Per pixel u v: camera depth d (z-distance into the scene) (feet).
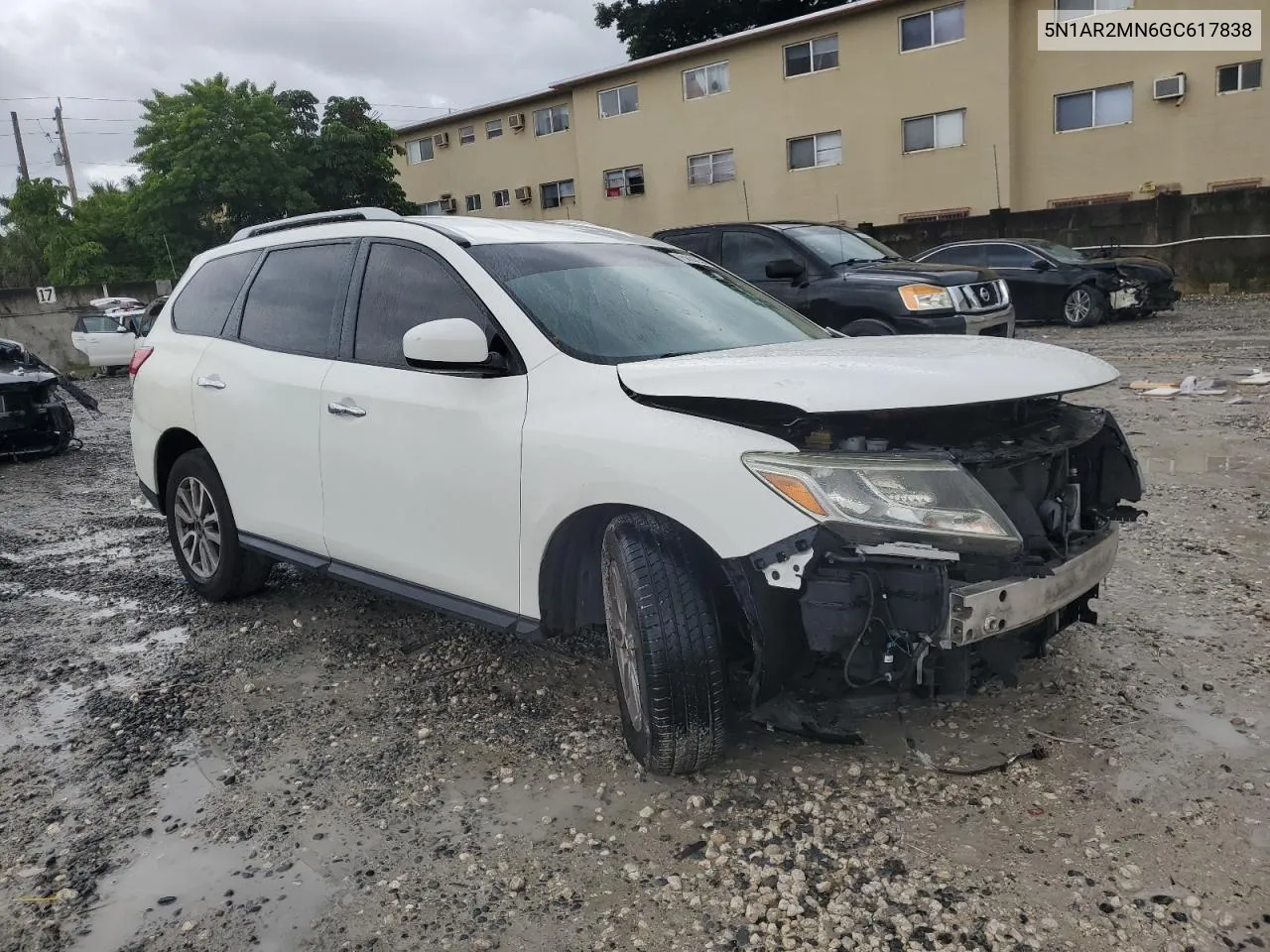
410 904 8.25
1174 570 15.07
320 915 8.16
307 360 13.39
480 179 123.34
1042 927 7.53
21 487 28.22
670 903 8.07
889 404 8.38
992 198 83.20
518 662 13.21
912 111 85.81
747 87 95.30
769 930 7.68
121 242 134.72
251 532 14.70
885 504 8.24
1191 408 27.07
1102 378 9.74
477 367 10.61
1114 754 9.91
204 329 15.87
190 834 9.47
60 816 9.90
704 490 8.74
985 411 9.53
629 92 104.42
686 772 9.78
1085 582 9.57
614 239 13.75
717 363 9.51
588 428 9.70
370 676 13.05
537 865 8.69
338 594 16.47
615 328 11.10
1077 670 11.77
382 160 118.83
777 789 9.61
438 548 11.55
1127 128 78.23
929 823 8.92
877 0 84.48
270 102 109.29
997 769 9.74
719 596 9.54
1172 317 51.01
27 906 8.45
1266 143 73.00
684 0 117.19
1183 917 7.55
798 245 31.09
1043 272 50.62
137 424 17.02
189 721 11.96
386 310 12.50
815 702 9.47
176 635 14.98
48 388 32.27
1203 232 63.67
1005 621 8.63
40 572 18.86
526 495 10.30
